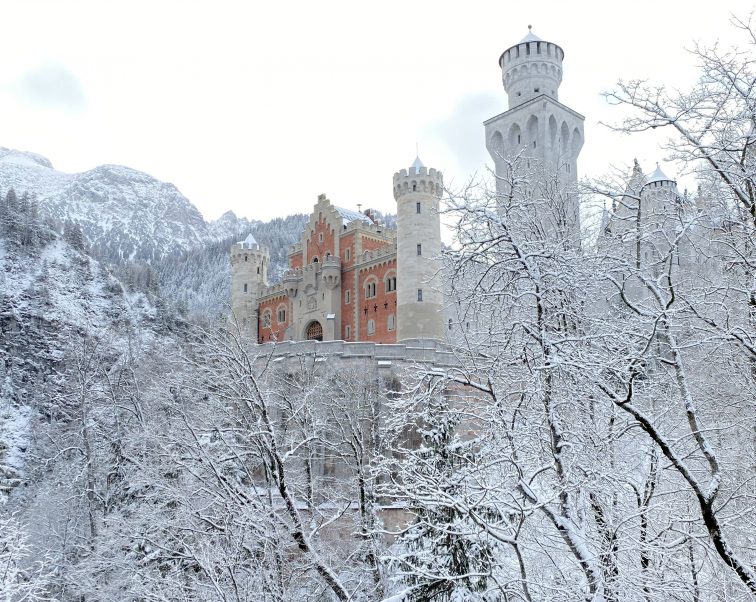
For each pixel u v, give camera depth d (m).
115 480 38.12
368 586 23.27
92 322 123.50
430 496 14.10
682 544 13.41
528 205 15.21
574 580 13.20
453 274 13.72
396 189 69.88
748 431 16.34
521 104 70.69
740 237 13.81
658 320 11.79
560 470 12.47
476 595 16.39
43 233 143.00
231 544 20.97
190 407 31.22
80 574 26.80
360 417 32.47
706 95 12.36
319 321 83.31
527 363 12.72
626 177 14.62
